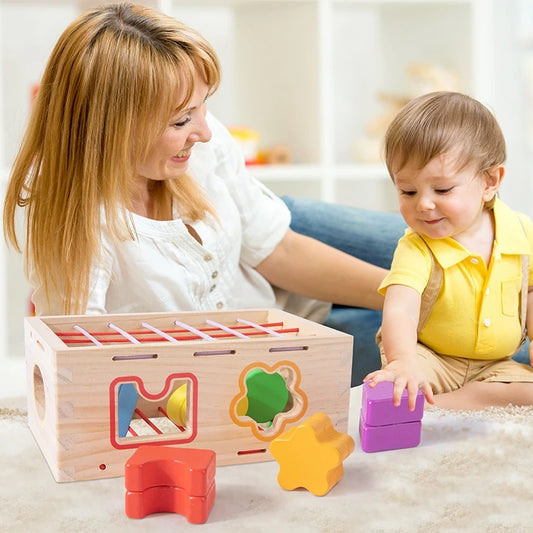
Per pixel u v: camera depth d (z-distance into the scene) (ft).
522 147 12.34
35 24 10.64
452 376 4.66
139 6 4.77
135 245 4.92
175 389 4.05
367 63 12.26
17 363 9.47
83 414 3.26
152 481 2.98
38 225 4.66
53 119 4.56
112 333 3.90
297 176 10.30
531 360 4.48
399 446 3.63
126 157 4.50
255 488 3.23
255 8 11.00
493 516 2.97
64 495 3.15
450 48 11.54
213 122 5.91
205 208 5.24
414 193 4.33
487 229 4.58
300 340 3.55
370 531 2.85
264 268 5.91
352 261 5.96
